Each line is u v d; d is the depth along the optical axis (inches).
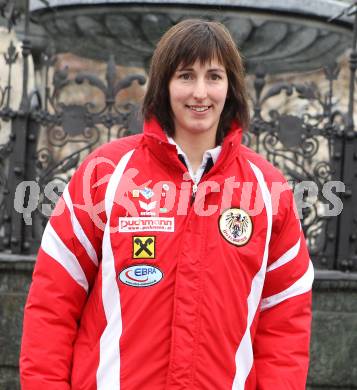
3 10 212.2
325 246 185.2
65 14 242.7
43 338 98.5
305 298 104.0
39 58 267.4
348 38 251.6
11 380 174.4
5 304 173.9
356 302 174.7
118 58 273.1
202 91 99.6
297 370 101.0
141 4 226.5
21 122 185.2
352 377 174.4
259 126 189.3
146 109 103.3
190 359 95.5
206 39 99.7
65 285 100.0
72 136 188.4
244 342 98.9
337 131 186.1
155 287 97.0
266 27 236.7
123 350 96.7
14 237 183.9
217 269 97.6
